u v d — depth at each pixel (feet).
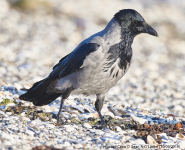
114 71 29.89
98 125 30.89
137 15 30.68
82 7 129.29
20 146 23.13
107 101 41.09
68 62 30.78
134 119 32.30
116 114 35.06
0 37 83.61
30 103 35.04
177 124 31.71
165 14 139.85
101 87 30.55
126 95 53.26
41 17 108.99
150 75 67.67
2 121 27.40
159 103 49.98
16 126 26.73
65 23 105.91
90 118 32.68
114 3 143.54
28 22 101.76
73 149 24.09
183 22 130.52
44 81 33.01
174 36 113.50
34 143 24.07
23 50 72.95
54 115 32.60
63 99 31.30
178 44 103.96
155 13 139.44
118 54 29.89
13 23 98.12
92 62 29.35
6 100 33.96
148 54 88.07
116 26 30.55
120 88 57.62
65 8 120.88
